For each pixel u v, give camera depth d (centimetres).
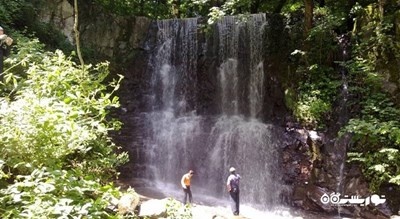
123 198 580
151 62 1527
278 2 1576
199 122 1380
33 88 560
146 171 1228
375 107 1049
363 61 1111
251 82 1406
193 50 1515
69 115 452
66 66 721
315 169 1079
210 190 1216
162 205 613
